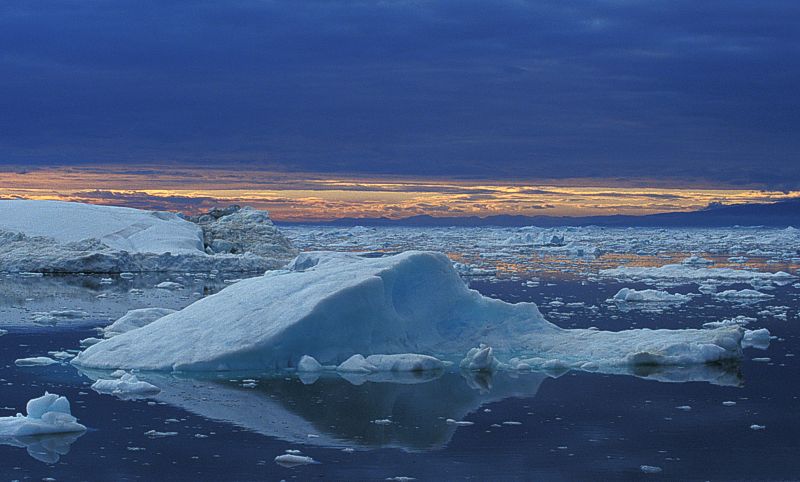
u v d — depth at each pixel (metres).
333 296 13.44
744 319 19.28
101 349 13.94
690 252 58.00
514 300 23.75
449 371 13.30
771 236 94.75
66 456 8.90
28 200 41.28
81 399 11.34
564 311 20.98
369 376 12.89
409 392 11.88
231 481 8.13
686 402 11.37
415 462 8.76
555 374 13.16
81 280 29.31
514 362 13.68
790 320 19.41
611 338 15.02
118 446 9.26
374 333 13.92
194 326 14.02
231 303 14.42
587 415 10.70
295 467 8.58
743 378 12.88
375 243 72.38
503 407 11.10
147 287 27.17
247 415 10.58
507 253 53.59
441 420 10.44
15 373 12.99
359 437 9.67
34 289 26.11
